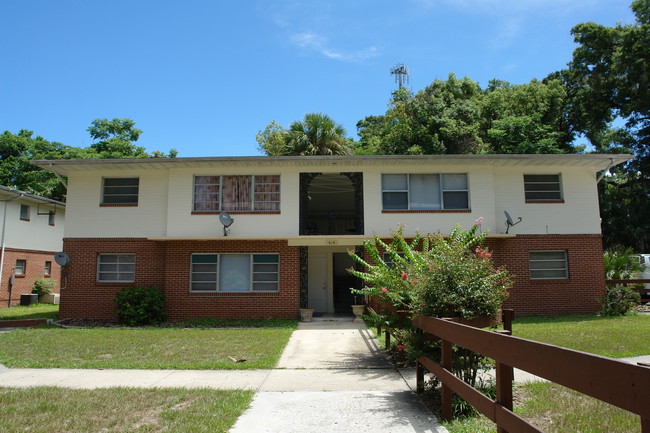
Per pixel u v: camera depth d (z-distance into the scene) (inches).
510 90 1427.2
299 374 315.9
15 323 574.2
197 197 647.8
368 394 261.7
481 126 1306.6
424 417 218.1
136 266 644.7
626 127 1288.1
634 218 1268.5
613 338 406.0
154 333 504.4
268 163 629.9
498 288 255.8
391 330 330.0
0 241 855.7
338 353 393.4
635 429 194.4
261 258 639.8
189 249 638.5
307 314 614.9
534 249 641.6
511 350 135.6
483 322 244.8
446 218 636.1
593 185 660.1
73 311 639.1
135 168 652.1
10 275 877.8
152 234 650.2
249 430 201.9
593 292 638.5
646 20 1133.7
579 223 650.8
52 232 1019.3
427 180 648.4
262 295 629.6
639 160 1270.9
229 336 479.8
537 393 253.4
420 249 617.0
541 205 652.7
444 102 1302.9
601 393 94.3
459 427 199.2
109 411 227.6
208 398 250.8
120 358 369.4
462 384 181.8
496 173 657.0
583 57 1221.7
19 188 1290.6
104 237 652.1
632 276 765.3
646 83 1116.5
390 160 623.8
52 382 295.4
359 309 619.5
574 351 104.0
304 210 651.5
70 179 663.1
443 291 246.8
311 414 224.7
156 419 216.1
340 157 612.1
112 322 606.2
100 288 642.8
